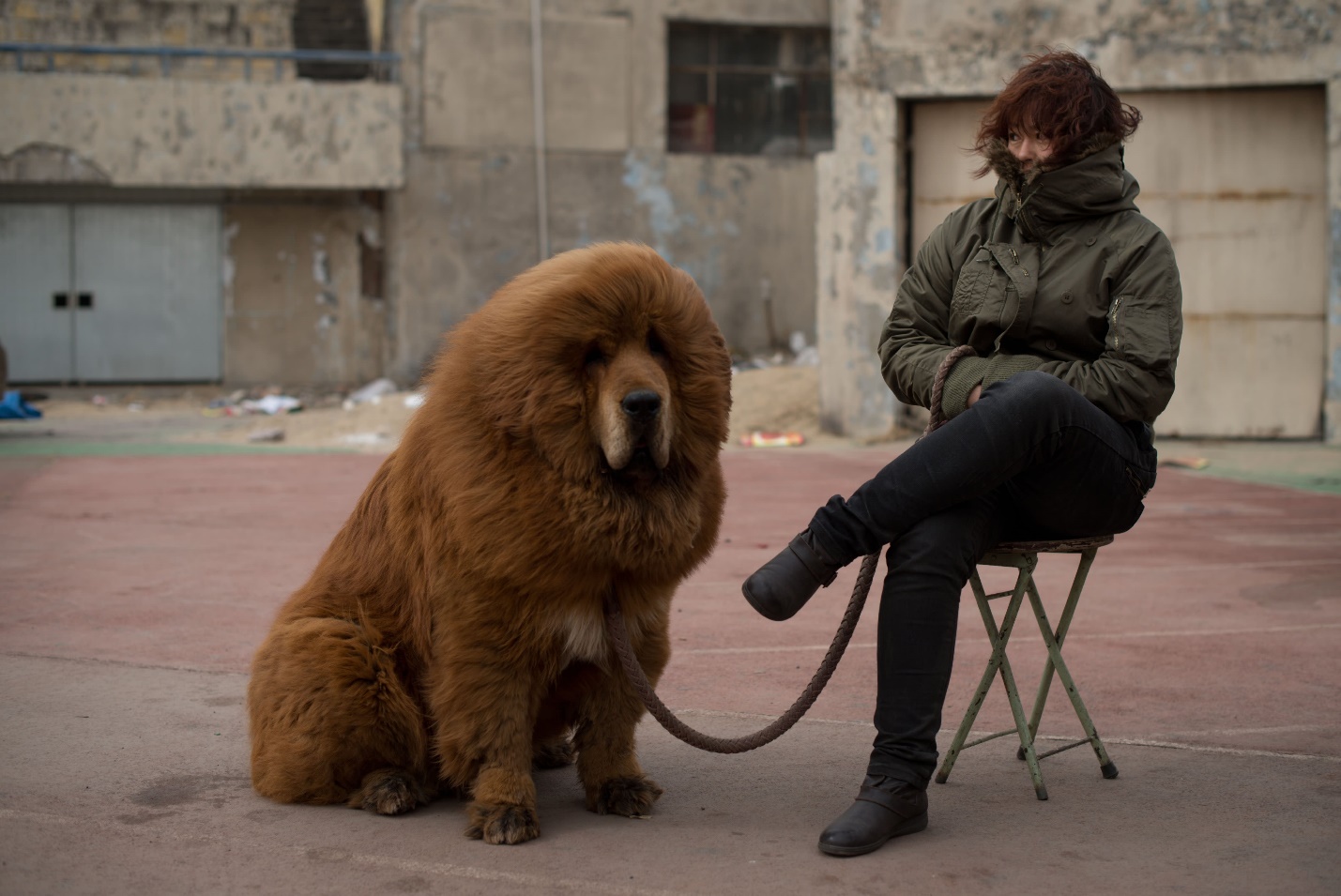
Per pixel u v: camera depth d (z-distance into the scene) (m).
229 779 3.53
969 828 3.18
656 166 22.38
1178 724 4.12
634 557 2.97
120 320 21.30
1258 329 13.96
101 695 4.38
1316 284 13.80
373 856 2.96
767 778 3.63
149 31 22.22
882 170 14.39
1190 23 13.47
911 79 14.11
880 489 3.06
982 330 3.45
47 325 21.12
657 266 3.00
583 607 3.04
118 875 2.82
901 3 14.05
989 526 3.20
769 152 23.20
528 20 21.67
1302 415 13.95
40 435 15.65
